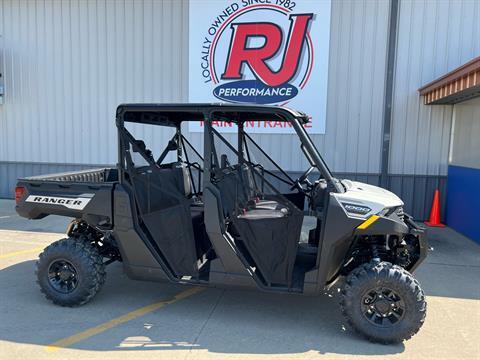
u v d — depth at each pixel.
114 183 3.67
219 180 3.44
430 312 3.85
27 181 3.97
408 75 7.46
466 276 4.82
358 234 3.29
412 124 7.54
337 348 3.18
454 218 7.10
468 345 3.25
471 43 7.22
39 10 8.93
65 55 8.91
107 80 8.77
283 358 3.03
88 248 3.80
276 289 3.41
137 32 8.51
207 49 8.20
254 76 8.03
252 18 7.91
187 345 3.20
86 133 9.02
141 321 3.58
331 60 7.71
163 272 3.61
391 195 3.86
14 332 3.36
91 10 8.67
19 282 4.46
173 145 4.52
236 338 3.32
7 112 9.38
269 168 4.73
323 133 7.84
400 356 3.07
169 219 3.62
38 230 6.81
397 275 3.19
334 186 3.37
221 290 4.32
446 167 7.52
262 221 3.42
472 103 6.41
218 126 4.53
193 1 8.13
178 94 8.47
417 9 7.30
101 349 3.12
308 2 7.63
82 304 3.82
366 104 7.68
